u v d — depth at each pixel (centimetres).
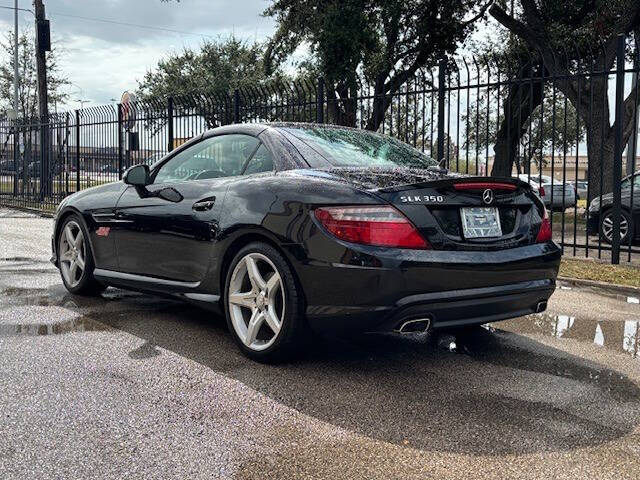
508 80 844
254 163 414
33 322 457
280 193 365
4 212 1564
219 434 274
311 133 433
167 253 441
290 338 356
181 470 241
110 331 436
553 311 550
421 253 329
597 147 1580
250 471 242
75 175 1609
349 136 452
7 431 272
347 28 1898
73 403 304
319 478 238
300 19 2092
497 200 365
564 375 366
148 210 457
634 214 1070
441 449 265
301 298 352
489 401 321
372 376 356
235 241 390
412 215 332
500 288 353
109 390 323
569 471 247
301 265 344
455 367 377
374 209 329
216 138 453
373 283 323
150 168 489
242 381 342
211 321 470
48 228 1165
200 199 418
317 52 2023
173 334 432
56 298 541
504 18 1980
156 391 323
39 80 1998
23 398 309
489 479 239
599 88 1587
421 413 303
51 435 269
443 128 883
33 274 657
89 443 262
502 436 279
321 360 383
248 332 376
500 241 362
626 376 366
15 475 234
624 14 1722
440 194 343
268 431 279
